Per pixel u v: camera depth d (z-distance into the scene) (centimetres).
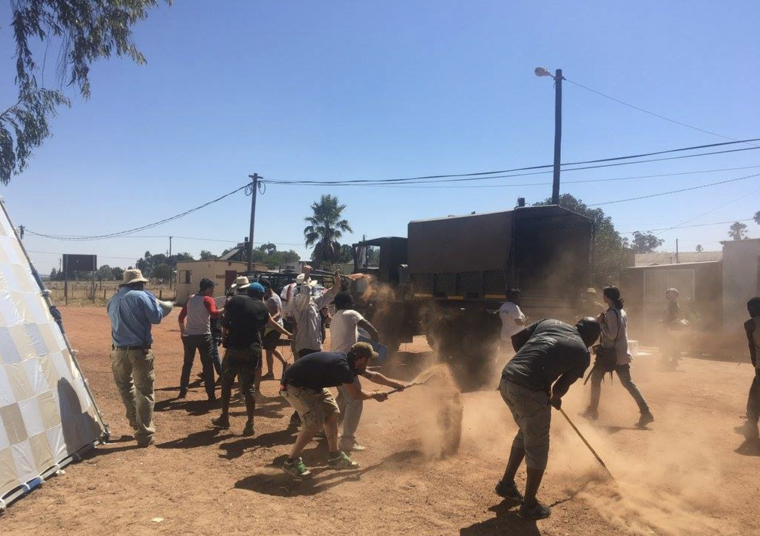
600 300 1759
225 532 404
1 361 495
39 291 617
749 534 427
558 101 1788
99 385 946
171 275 6200
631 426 725
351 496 482
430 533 416
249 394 666
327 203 4572
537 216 1102
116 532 400
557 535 419
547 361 453
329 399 540
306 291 702
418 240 1287
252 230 3177
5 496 448
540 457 443
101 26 1178
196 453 593
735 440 666
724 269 1736
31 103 1227
